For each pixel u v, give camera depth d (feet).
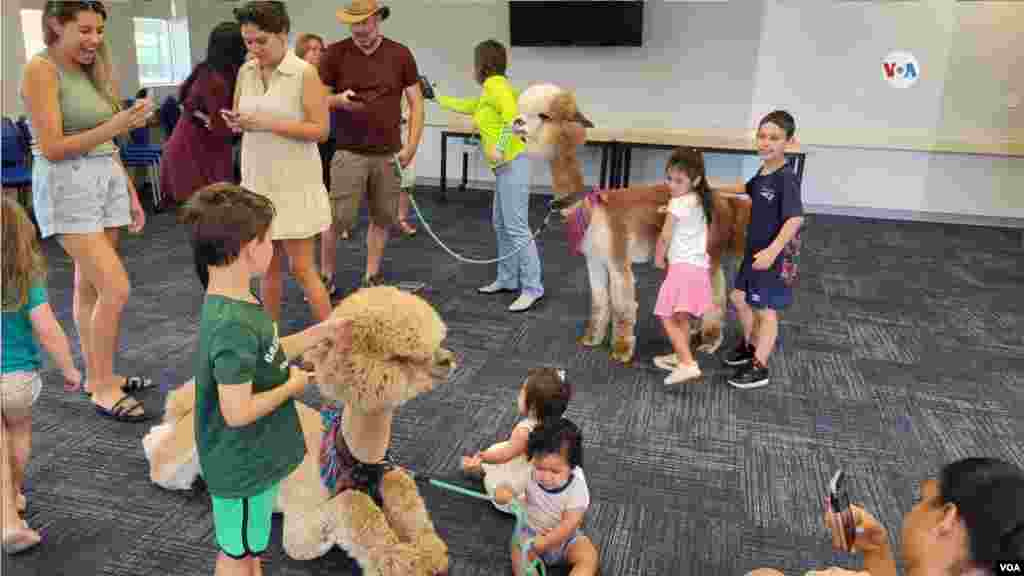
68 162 7.63
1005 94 19.52
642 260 10.59
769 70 20.86
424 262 15.38
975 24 19.21
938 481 3.81
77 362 9.97
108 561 6.26
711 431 8.75
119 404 8.55
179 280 13.69
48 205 7.68
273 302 10.19
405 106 19.45
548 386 6.88
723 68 21.17
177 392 7.57
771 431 8.80
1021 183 19.80
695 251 9.46
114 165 8.20
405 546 5.78
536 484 6.13
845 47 20.22
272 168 8.98
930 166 20.31
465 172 22.93
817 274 15.43
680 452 8.27
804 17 20.29
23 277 5.74
